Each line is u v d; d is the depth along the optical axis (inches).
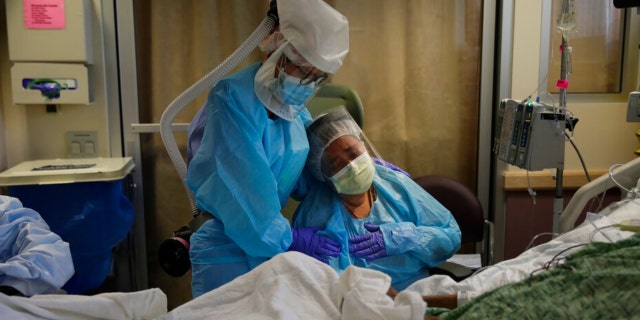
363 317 36.4
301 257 44.2
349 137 68.5
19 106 96.9
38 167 89.3
